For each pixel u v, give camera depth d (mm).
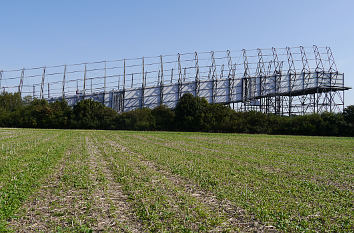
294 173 19359
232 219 10469
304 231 9430
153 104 100250
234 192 13797
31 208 11211
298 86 92125
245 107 95812
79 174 17078
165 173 18438
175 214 10750
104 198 12609
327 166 22500
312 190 14766
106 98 103562
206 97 98062
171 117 88625
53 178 16234
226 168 20312
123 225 9711
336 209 11625
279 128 80750
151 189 14117
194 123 85938
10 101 108875
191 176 17172
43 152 26703
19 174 16703
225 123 83375
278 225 9797
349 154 31281
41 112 93938
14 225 9617
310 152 32688
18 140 40094
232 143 43094
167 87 99812
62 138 45375
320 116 78062
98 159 23812
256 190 14312
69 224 9695
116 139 46719
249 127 81562
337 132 74688
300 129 77688
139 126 87875
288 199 12844
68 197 12703
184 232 9195
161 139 49094
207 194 13586
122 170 18734
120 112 100562
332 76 91938
